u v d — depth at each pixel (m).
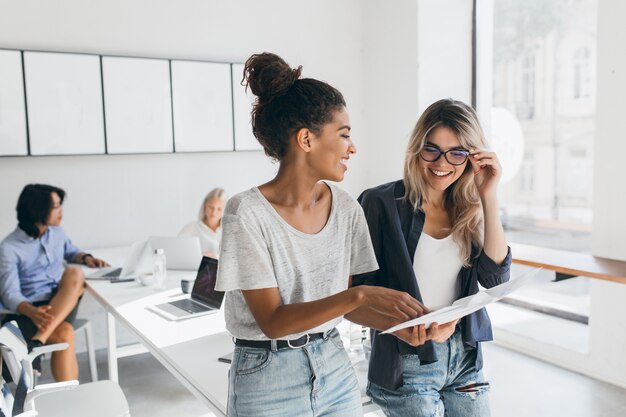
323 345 1.32
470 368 1.74
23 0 3.83
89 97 4.05
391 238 1.69
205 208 3.95
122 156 4.22
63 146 3.99
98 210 4.18
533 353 3.88
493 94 4.74
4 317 3.23
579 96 4.17
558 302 4.39
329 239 1.30
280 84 1.21
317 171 1.22
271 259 1.23
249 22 4.61
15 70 3.82
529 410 3.12
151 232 4.38
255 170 4.75
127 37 4.17
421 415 1.65
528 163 4.54
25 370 2.05
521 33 4.48
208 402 1.78
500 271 1.71
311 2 4.85
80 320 3.43
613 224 3.29
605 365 3.46
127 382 3.58
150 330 2.38
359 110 5.16
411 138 1.72
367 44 5.06
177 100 4.36
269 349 1.27
